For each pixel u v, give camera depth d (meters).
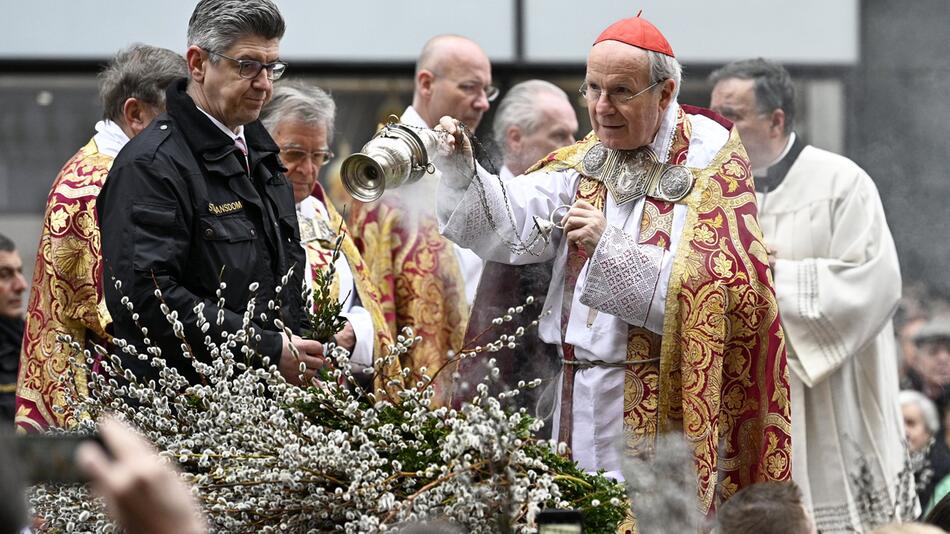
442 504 7.82
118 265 9.62
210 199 9.92
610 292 10.65
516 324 11.39
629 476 8.22
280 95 12.80
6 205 18.80
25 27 18.78
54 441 5.00
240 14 9.99
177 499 4.47
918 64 19.72
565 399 11.06
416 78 14.84
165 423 8.20
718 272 10.76
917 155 19.72
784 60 19.62
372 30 19.19
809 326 13.45
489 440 7.65
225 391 8.13
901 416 14.45
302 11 19.11
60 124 18.89
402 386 8.70
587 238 10.73
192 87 10.23
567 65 19.33
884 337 14.36
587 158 11.40
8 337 14.88
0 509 4.35
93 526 8.18
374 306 12.71
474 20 19.27
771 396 10.96
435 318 14.04
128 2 18.84
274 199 10.43
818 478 13.54
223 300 8.88
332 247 12.73
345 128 19.17
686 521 7.96
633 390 10.85
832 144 19.73
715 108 14.33
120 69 11.83
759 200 14.26
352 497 7.82
